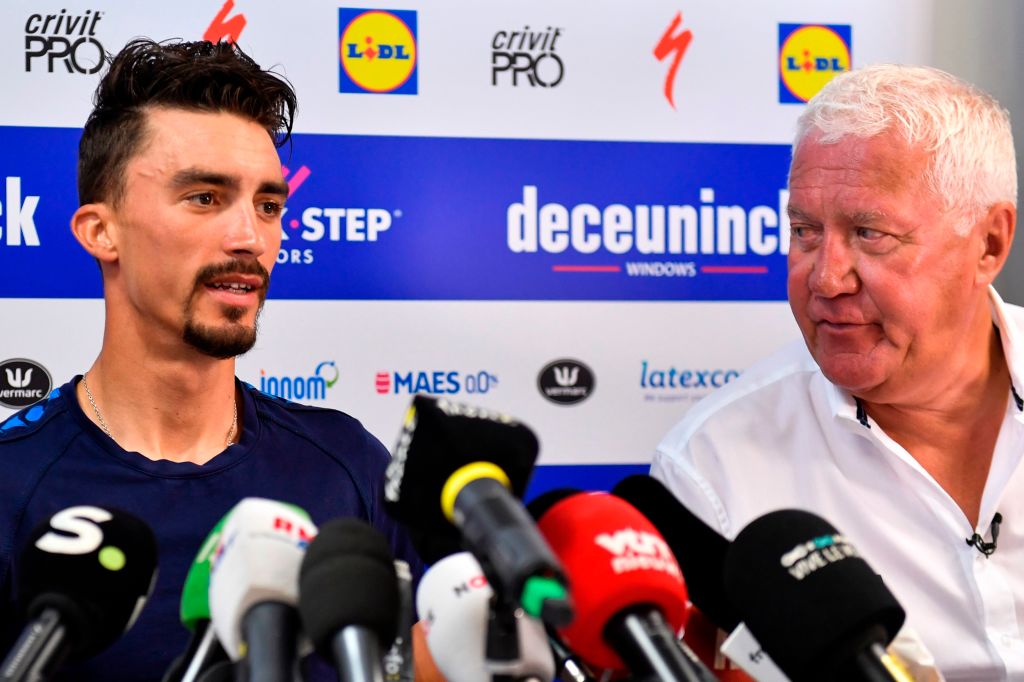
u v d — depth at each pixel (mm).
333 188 3613
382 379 3645
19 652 1341
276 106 2648
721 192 3812
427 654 1910
